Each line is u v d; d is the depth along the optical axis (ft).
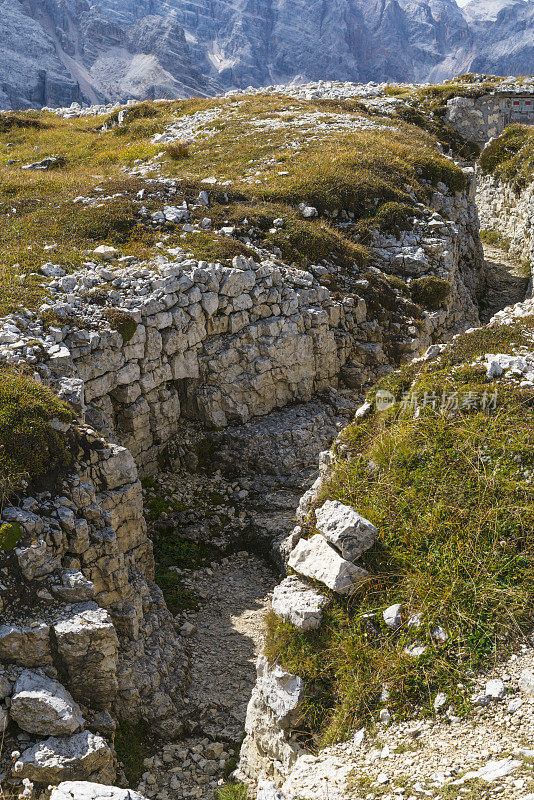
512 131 140.97
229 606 47.70
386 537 32.35
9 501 34.17
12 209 79.97
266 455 60.29
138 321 55.21
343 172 94.07
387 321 77.92
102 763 29.30
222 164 105.19
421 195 98.12
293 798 24.90
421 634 28.68
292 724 28.73
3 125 161.27
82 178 100.99
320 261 77.36
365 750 26.35
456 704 26.40
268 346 64.08
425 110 159.22
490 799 21.61
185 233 71.87
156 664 38.99
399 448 35.65
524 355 42.37
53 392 42.34
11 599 31.55
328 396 69.41
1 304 51.19
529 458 33.45
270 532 53.36
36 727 28.91
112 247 66.64
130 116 156.35
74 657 31.12
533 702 25.34
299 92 172.76
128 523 41.32
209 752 35.65
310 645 29.99
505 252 126.52
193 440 60.64
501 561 29.94
